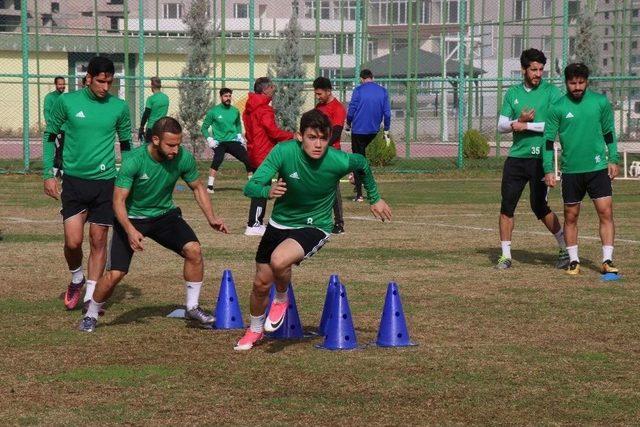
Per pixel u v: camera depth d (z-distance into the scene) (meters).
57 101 13.78
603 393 9.78
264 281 11.36
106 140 13.77
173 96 72.75
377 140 46.94
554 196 32.72
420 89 60.91
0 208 27.61
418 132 73.75
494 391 9.84
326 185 11.08
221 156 32.66
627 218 25.84
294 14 57.78
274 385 10.03
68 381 10.16
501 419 8.94
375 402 9.44
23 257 18.66
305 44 77.12
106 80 13.65
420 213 27.34
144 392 9.77
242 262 18.33
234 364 10.88
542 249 20.16
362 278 16.56
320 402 9.44
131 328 12.76
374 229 23.50
